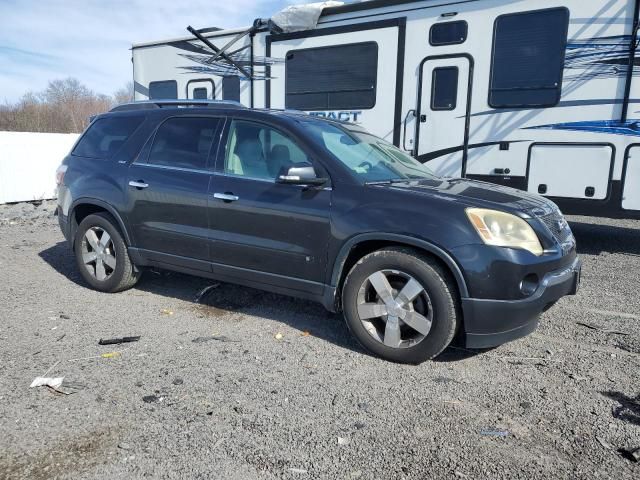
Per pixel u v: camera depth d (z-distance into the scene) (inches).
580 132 256.7
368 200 145.9
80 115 1814.7
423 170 187.0
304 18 329.4
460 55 283.1
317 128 170.7
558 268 141.6
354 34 315.3
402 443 107.5
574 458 103.2
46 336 159.2
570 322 176.6
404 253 140.1
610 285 221.1
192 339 158.7
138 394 124.7
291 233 155.0
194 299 195.9
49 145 476.4
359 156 167.3
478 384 132.3
